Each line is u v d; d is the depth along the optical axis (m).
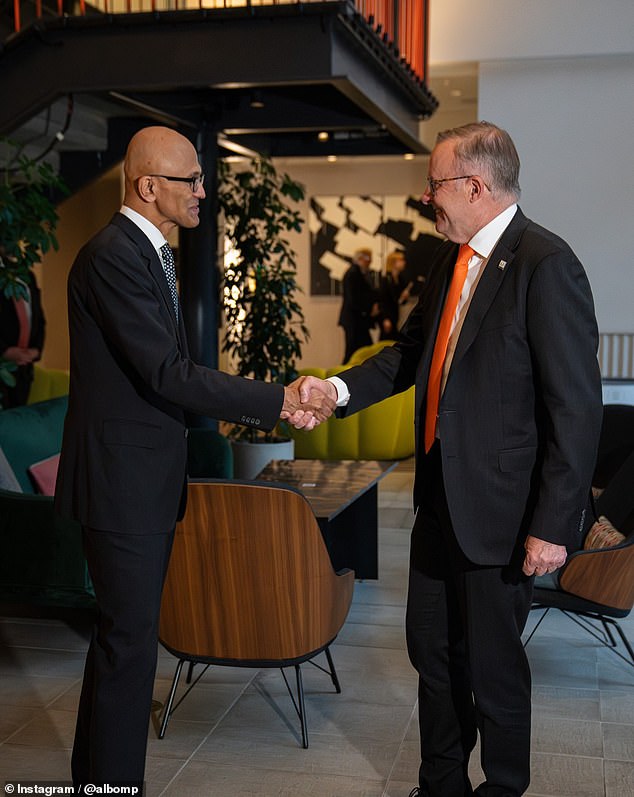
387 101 6.29
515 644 2.57
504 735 2.58
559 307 2.38
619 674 3.98
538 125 9.15
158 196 2.63
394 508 6.95
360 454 8.27
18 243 5.19
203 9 5.13
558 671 4.01
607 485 4.38
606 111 9.02
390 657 4.16
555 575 3.82
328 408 2.88
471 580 2.56
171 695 3.38
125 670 2.62
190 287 6.93
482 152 2.49
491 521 2.49
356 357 9.31
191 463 5.14
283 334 7.07
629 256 9.12
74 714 3.59
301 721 3.31
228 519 3.12
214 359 7.04
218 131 6.92
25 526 4.09
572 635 4.44
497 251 2.50
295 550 3.14
